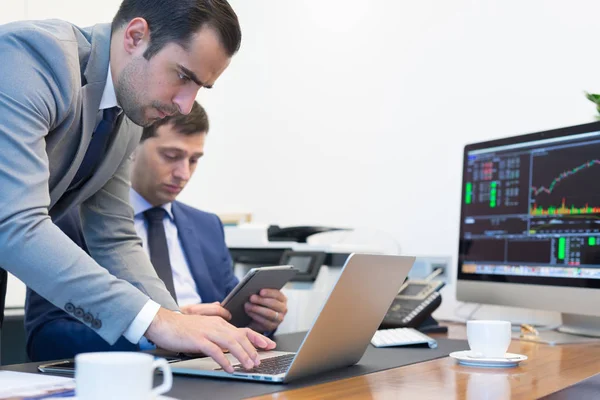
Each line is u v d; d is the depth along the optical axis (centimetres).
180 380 95
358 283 99
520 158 180
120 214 147
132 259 144
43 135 104
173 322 97
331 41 261
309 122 265
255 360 97
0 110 98
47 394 76
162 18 114
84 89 118
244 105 284
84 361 64
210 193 293
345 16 257
